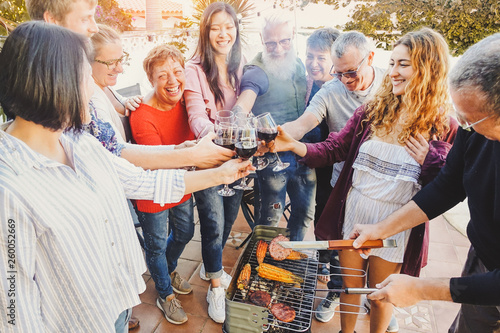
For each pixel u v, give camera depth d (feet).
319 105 7.25
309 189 8.20
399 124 5.39
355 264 6.07
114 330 4.05
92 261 3.58
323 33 7.55
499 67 3.02
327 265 8.95
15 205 2.85
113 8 8.74
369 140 5.72
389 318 5.98
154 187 4.49
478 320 5.02
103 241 3.73
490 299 3.64
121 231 4.01
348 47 6.33
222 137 5.47
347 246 4.66
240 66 7.67
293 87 7.97
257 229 5.83
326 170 7.92
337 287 7.68
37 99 2.81
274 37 7.54
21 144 3.00
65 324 3.66
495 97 3.08
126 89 9.90
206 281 8.98
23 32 2.76
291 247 4.69
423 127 5.19
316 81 7.95
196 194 7.26
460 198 4.95
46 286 3.41
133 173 4.41
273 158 7.99
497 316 4.75
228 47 7.25
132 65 9.70
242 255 5.22
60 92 2.86
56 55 2.80
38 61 2.74
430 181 5.23
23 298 2.98
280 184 8.24
